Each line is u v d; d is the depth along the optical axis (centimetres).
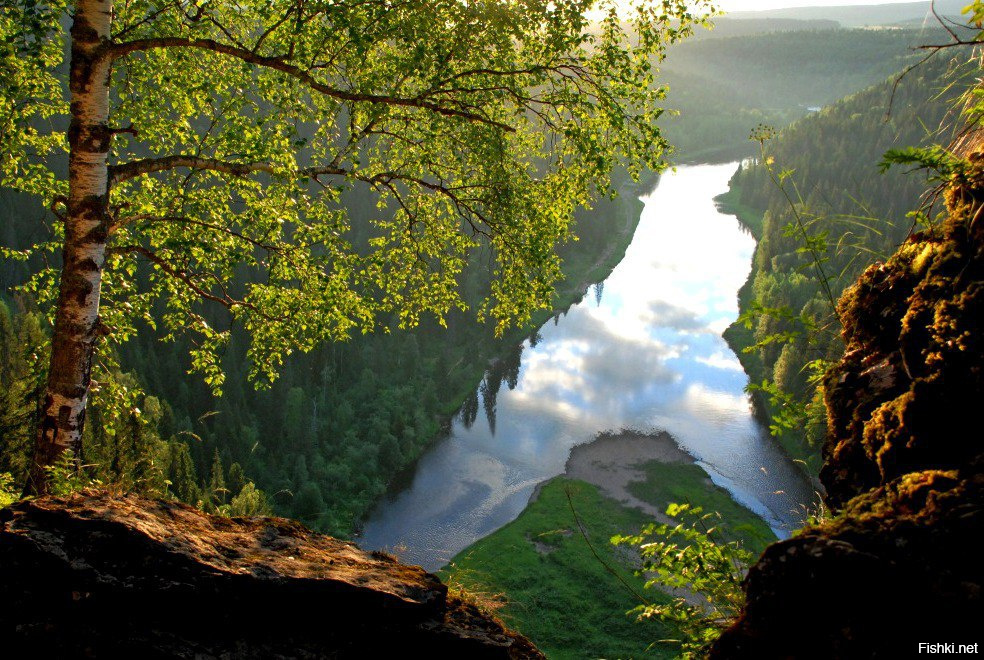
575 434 6675
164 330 7338
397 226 1112
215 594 379
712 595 363
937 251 345
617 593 4156
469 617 448
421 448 6538
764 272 9775
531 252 965
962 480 249
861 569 237
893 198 9369
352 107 912
